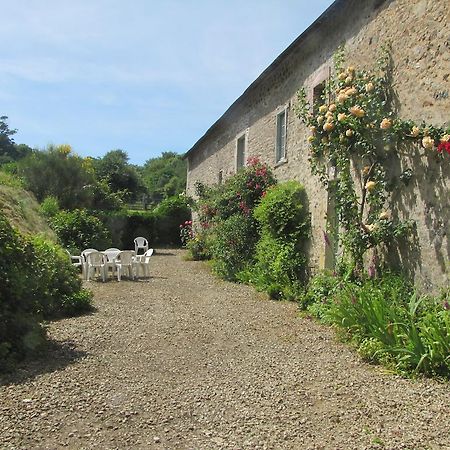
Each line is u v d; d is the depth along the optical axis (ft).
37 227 38.11
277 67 33.09
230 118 47.78
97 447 9.08
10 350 14.01
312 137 22.90
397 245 18.49
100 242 43.47
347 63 23.30
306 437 9.53
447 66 16.07
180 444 9.24
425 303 15.62
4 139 146.10
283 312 21.80
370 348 14.37
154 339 16.94
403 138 17.76
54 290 20.13
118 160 122.93
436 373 12.89
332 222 23.79
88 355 14.84
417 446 9.12
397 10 19.15
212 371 13.57
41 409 10.65
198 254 49.14
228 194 37.14
